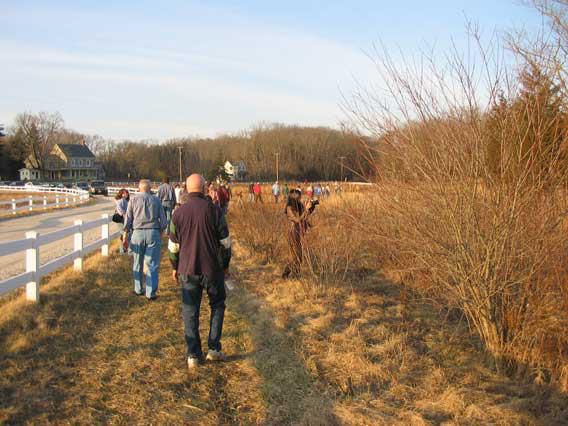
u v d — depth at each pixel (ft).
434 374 14.61
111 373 13.96
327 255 26.89
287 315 20.43
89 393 12.64
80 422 11.21
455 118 15.12
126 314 19.95
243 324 19.13
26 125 290.76
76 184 228.63
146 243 22.89
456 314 20.62
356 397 13.05
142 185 23.12
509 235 14.32
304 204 28.84
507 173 14.34
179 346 16.53
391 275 26.40
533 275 14.43
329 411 12.13
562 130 14.14
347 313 21.12
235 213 50.93
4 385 12.69
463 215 14.85
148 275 22.61
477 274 14.94
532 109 14.16
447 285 16.20
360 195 20.36
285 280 27.30
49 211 86.12
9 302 20.22
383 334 18.21
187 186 15.33
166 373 14.23
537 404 13.00
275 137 298.56
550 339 14.29
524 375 14.61
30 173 289.33
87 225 29.01
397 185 16.53
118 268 29.60
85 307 20.49
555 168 14.20
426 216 15.85
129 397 12.59
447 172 15.01
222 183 57.72
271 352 16.12
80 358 14.93
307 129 257.34
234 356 15.78
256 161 299.79
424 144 15.71
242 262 33.83
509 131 14.39
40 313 18.69
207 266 14.74
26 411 11.49
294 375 14.32
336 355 15.80
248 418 11.89
